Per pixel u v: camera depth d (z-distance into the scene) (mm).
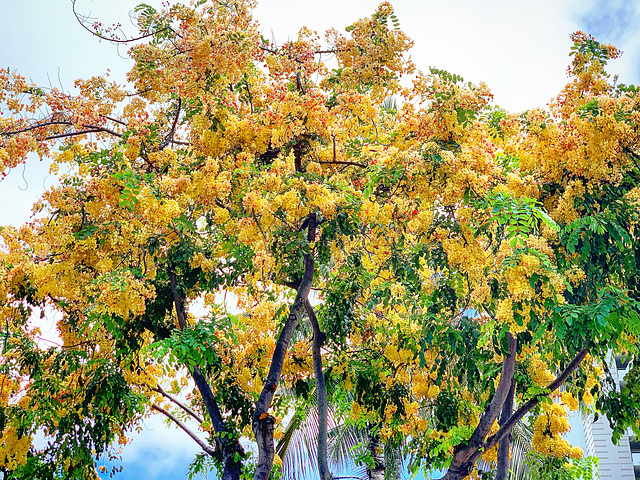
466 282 6832
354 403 8594
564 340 6844
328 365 8695
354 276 8312
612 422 8031
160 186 6340
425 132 6410
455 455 7441
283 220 6922
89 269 7004
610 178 6520
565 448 8750
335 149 7492
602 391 8234
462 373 7562
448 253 6480
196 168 6824
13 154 6723
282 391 10414
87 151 7512
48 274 6734
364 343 8766
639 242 6656
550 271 6031
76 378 7934
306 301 7871
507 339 7324
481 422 7422
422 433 8609
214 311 8055
